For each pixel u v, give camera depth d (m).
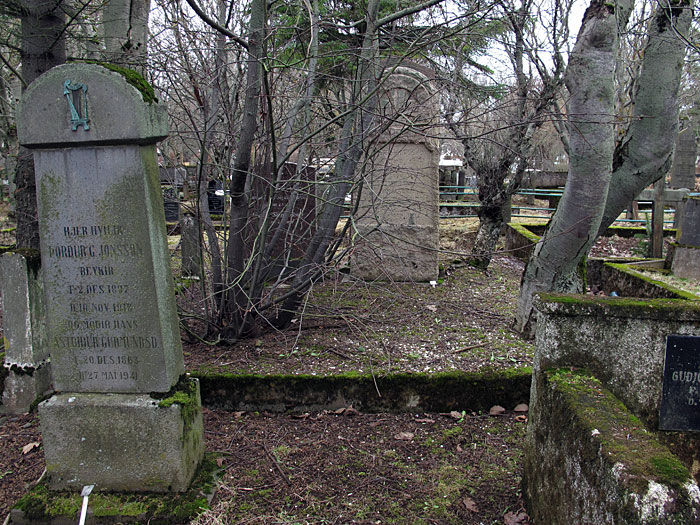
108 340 3.03
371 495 3.17
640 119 4.66
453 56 5.82
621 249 10.37
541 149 11.55
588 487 2.15
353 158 5.00
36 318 4.40
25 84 5.09
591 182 4.27
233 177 4.55
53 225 2.94
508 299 6.52
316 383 4.17
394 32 4.94
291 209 5.13
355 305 6.18
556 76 5.91
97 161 2.83
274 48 5.15
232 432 3.90
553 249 4.74
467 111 4.50
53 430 3.08
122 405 3.01
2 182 16.25
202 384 4.22
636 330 2.81
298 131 5.27
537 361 2.93
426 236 7.23
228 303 4.97
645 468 1.90
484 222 8.32
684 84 11.95
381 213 7.12
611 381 2.85
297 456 3.58
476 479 3.31
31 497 3.08
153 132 2.83
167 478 3.07
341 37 6.73
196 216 4.98
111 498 3.04
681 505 1.76
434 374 4.17
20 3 4.97
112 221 2.88
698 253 7.76
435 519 2.95
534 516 2.79
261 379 4.18
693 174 10.59
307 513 3.00
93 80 2.70
